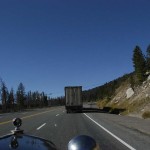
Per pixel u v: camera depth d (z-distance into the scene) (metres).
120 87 84.25
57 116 39.53
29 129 21.67
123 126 23.47
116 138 16.27
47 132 19.48
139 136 17.14
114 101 72.31
